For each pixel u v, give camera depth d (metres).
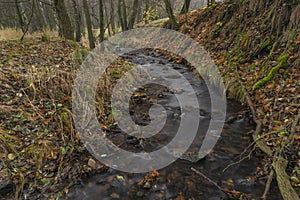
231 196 1.38
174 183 1.50
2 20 9.69
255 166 1.60
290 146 1.56
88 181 1.50
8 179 1.38
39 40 4.44
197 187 1.47
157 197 1.40
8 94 2.00
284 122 1.80
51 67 2.49
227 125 2.16
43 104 2.03
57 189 1.41
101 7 4.58
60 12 4.33
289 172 1.42
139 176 1.56
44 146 1.64
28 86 2.12
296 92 2.00
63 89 2.24
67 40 4.12
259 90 2.38
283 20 2.77
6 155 1.51
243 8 3.69
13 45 3.65
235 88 2.69
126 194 1.43
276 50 2.65
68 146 1.71
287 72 2.27
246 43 3.16
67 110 1.93
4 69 2.34
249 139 1.92
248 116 2.22
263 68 2.62
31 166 1.51
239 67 2.97
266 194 1.35
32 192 1.38
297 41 2.39
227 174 1.56
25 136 1.68
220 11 4.44
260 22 3.17
